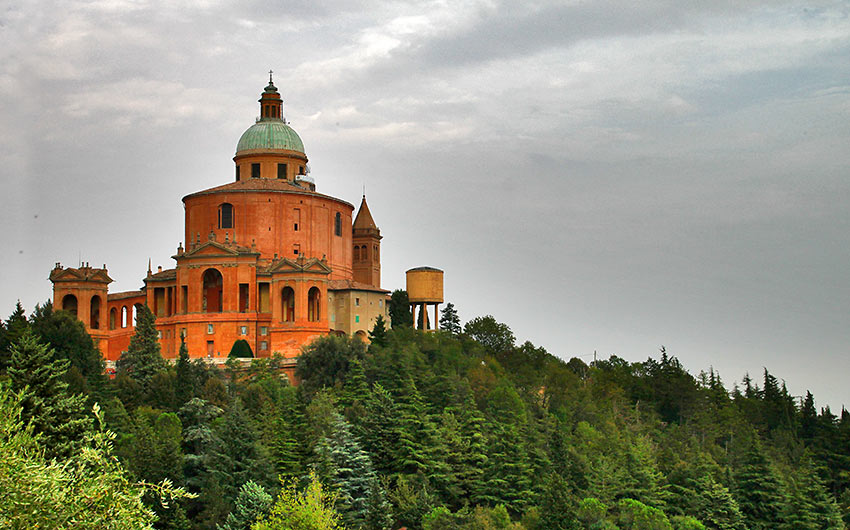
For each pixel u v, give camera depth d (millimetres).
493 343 199875
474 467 137625
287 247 191750
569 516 122250
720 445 190750
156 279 191500
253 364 164250
